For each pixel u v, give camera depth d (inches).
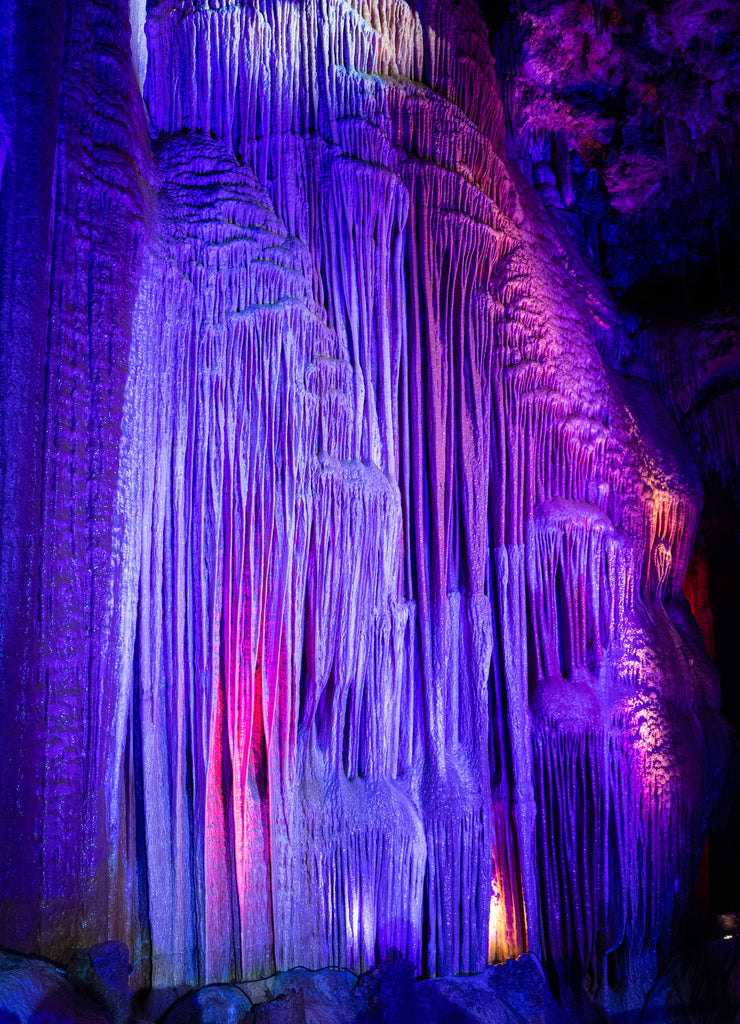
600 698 333.1
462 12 327.0
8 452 197.5
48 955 194.1
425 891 290.0
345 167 282.2
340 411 277.4
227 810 245.3
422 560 298.8
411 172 300.0
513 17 379.9
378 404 293.3
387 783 285.3
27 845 193.6
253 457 251.8
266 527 252.8
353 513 275.3
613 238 436.5
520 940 308.2
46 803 199.0
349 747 280.1
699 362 408.2
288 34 277.7
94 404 217.6
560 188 417.1
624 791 331.9
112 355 221.1
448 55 320.5
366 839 271.9
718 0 350.6
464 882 292.2
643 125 396.8
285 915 252.2
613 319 409.1
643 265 441.4
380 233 294.5
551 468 339.6
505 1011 281.4
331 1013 246.4
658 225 429.4
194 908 237.6
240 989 232.8
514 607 321.4
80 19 224.7
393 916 278.1
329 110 284.5
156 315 238.7
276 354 257.4
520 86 391.2
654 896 338.3
